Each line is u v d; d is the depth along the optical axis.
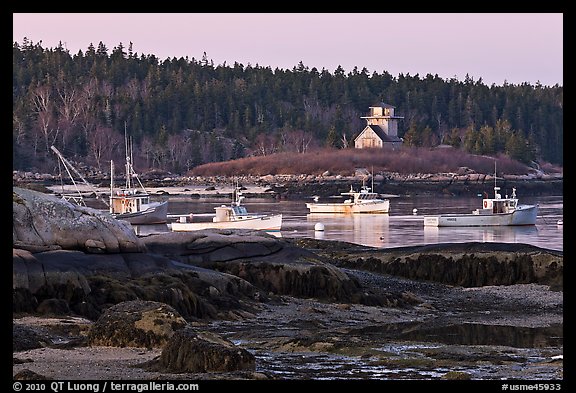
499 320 115.00
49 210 111.56
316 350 87.25
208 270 122.94
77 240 111.31
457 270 150.25
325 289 126.69
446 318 117.31
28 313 98.31
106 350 81.75
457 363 81.81
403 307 125.62
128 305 86.12
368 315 117.44
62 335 89.44
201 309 110.19
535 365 81.19
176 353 75.12
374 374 76.88
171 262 120.50
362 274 149.50
